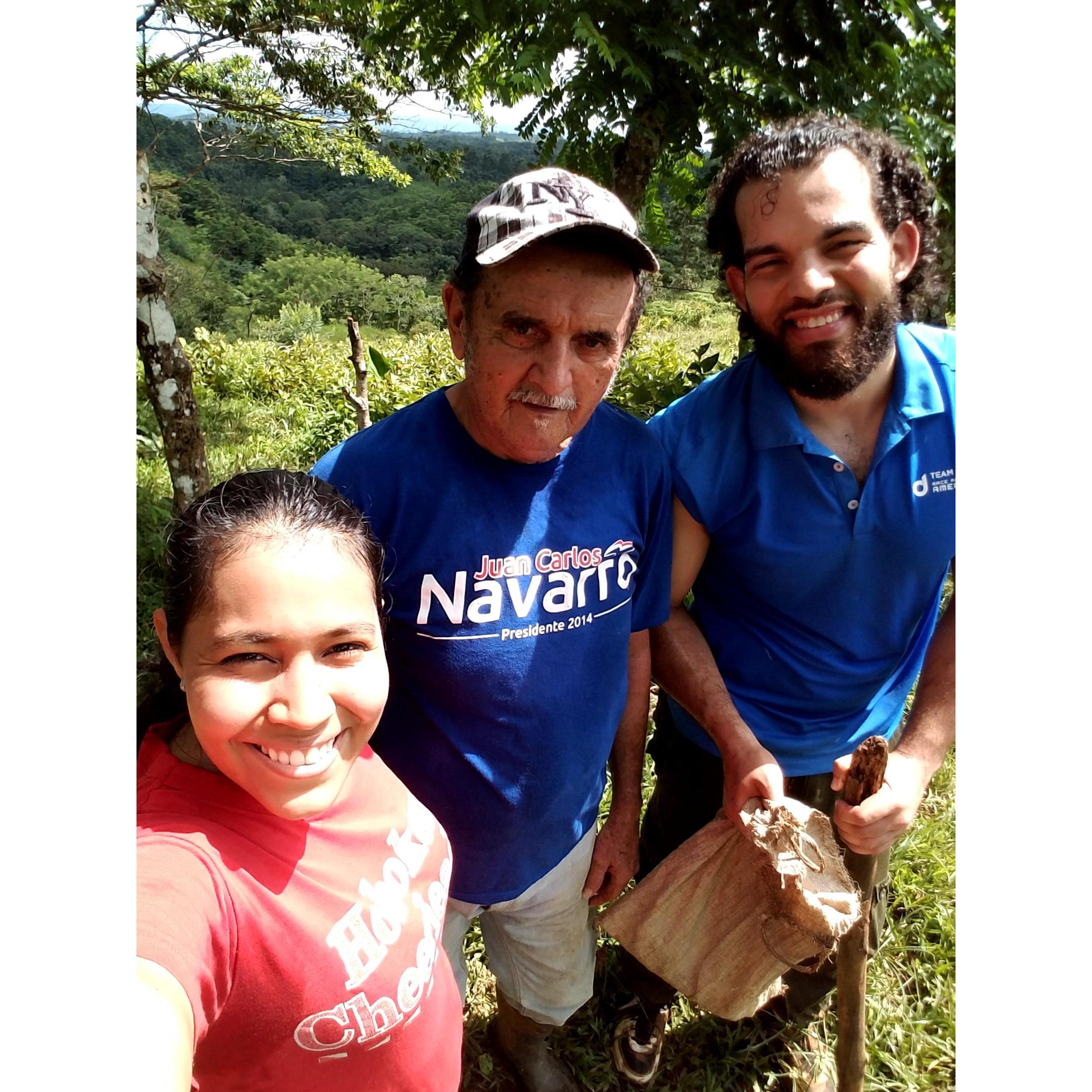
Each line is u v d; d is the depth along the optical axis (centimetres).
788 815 137
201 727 91
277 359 1076
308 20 701
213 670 91
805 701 172
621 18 353
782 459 154
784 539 158
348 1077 105
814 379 145
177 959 81
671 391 484
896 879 251
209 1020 88
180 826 92
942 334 161
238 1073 98
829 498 153
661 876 159
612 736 157
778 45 376
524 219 115
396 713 143
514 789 143
